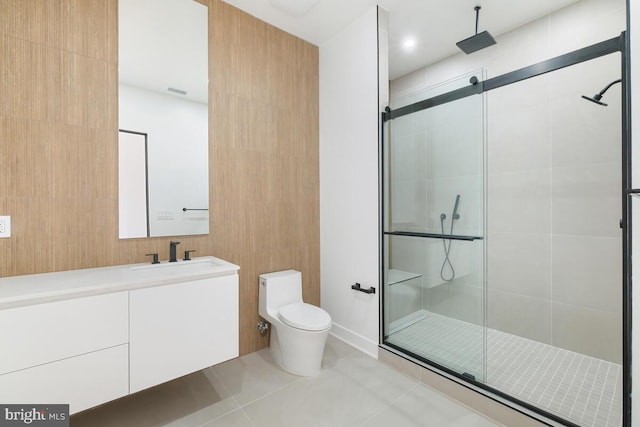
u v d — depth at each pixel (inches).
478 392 65.2
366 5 86.4
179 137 77.8
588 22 80.7
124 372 53.5
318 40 105.3
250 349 91.6
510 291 96.8
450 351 76.2
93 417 62.3
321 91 108.0
